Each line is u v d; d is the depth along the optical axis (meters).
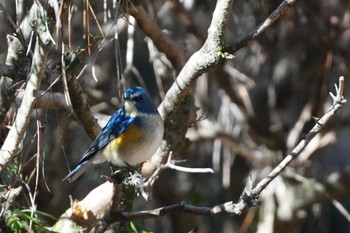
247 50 13.73
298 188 13.00
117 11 8.23
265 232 13.08
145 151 8.14
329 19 12.81
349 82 13.63
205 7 12.91
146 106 8.09
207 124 12.95
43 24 7.14
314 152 13.04
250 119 13.25
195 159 14.69
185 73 7.54
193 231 8.18
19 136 7.45
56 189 13.10
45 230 8.06
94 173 13.56
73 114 8.33
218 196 14.81
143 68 14.95
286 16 12.87
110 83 13.55
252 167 14.62
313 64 13.65
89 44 7.98
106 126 8.27
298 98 14.12
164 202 14.53
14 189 8.01
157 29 9.43
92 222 8.61
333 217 16.23
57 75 7.84
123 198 8.23
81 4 11.82
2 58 12.39
